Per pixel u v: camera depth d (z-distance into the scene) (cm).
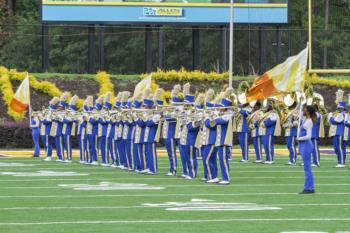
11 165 5678
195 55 8850
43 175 4875
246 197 3769
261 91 4909
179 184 4372
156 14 8488
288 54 10431
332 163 5966
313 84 8650
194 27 8750
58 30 12606
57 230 2842
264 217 3127
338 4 10488
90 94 8256
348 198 3738
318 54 9781
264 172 5125
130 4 8456
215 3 8531
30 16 12794
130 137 5312
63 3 8394
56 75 8419
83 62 12556
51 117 6144
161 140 7438
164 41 11969
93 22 8425
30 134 7344
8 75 8281
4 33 11844
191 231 2820
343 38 9850
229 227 2897
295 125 5778
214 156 4450
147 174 5031
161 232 2802
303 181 4541
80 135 5956
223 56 8906
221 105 4384
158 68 8606
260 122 5962
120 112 5425
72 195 3828
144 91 5138
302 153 3944
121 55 12400
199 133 4631
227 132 4369
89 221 3041
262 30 8875
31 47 12450
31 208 3384
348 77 9081
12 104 6788
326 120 5731
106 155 5756
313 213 3241
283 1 8644
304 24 11031
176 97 4981
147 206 3438
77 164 5878
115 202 3575
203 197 3769
